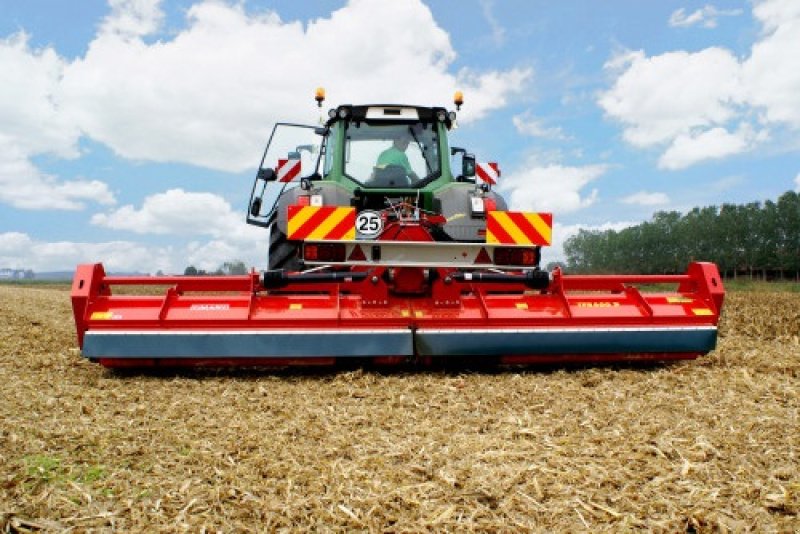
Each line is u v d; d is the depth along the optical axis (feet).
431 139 24.95
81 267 19.01
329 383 18.29
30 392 16.94
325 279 19.51
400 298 19.70
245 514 9.50
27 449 12.17
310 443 12.78
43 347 25.21
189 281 19.21
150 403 15.96
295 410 15.26
